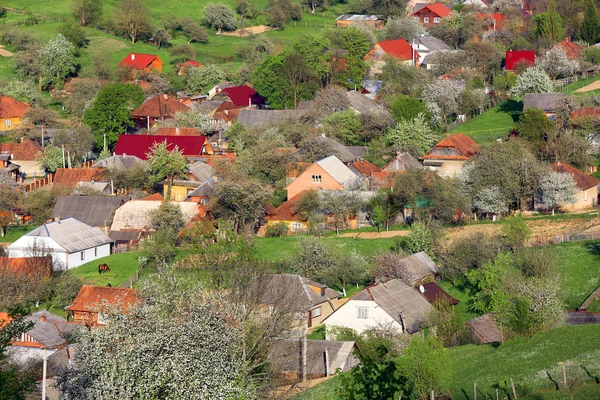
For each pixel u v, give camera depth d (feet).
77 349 291.38
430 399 338.95
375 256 583.17
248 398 292.81
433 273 554.87
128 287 574.15
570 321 442.50
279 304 407.44
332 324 481.46
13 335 299.38
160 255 598.34
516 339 406.41
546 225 623.77
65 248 634.84
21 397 286.87
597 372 346.13
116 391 270.67
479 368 376.27
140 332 289.33
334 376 388.57
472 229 629.92
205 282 366.63
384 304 479.00
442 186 655.76
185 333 287.07
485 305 491.31
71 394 276.41
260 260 504.43
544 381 346.54
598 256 547.49
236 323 321.93
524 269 517.14
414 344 336.49
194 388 274.77
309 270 563.89
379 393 261.85
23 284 552.82
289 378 395.55
